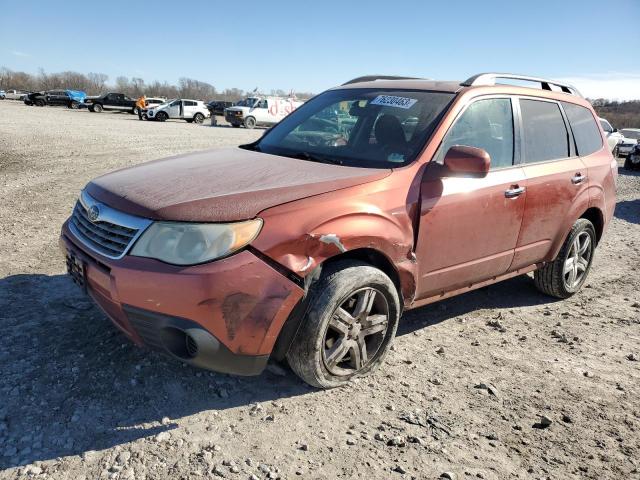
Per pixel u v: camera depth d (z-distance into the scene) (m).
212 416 2.93
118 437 2.70
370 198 3.18
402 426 2.98
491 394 3.38
